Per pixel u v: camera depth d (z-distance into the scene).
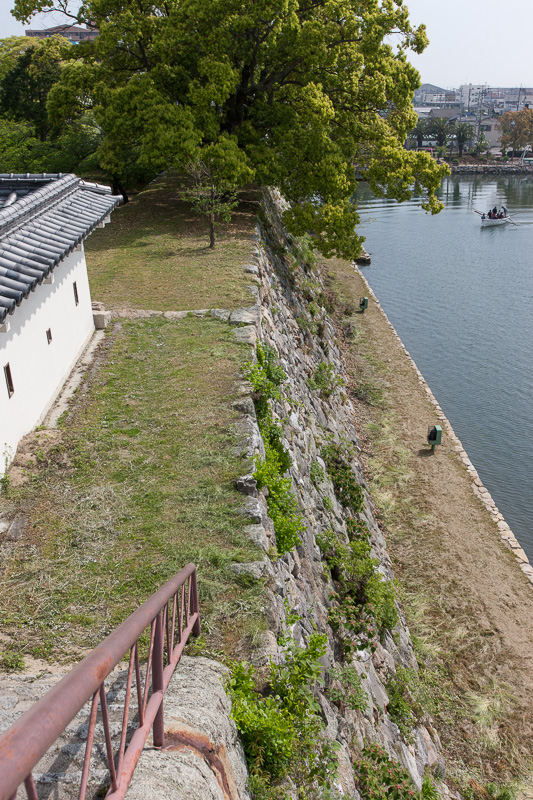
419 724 12.64
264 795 5.62
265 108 26.66
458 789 12.18
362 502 18.48
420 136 171.50
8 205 11.44
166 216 27.23
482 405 31.39
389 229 72.12
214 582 7.72
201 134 24.45
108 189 15.35
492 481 25.27
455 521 19.72
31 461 10.14
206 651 6.75
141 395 12.42
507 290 49.00
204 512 9.02
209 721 5.29
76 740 4.77
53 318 12.38
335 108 27.23
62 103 27.98
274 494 10.26
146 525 8.78
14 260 9.95
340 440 20.17
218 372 13.23
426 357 36.91
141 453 10.50
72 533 8.65
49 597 7.54
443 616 16.16
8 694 5.69
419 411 26.50
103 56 27.14
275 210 32.53
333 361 27.47
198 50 26.08
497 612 16.30
